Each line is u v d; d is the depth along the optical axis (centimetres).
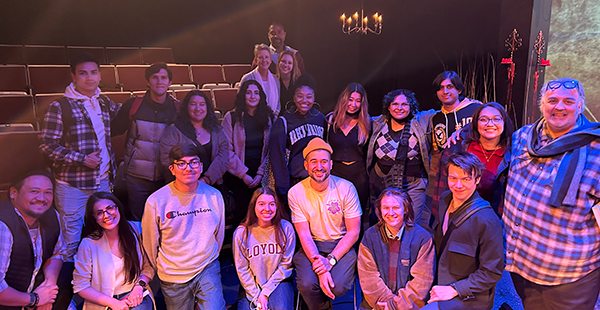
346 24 587
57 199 254
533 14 356
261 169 301
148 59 597
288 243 229
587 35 325
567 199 169
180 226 221
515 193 192
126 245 213
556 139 177
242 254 227
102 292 210
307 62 610
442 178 234
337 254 230
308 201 240
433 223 242
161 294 254
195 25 627
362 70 594
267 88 385
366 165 280
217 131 283
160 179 280
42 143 246
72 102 252
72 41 580
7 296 195
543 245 181
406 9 516
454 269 197
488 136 207
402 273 213
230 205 295
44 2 555
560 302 184
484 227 188
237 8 626
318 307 230
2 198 256
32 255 205
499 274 188
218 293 225
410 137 264
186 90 493
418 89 520
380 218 214
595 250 175
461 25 450
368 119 270
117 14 593
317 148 232
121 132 277
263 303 220
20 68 473
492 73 411
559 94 170
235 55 647
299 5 598
